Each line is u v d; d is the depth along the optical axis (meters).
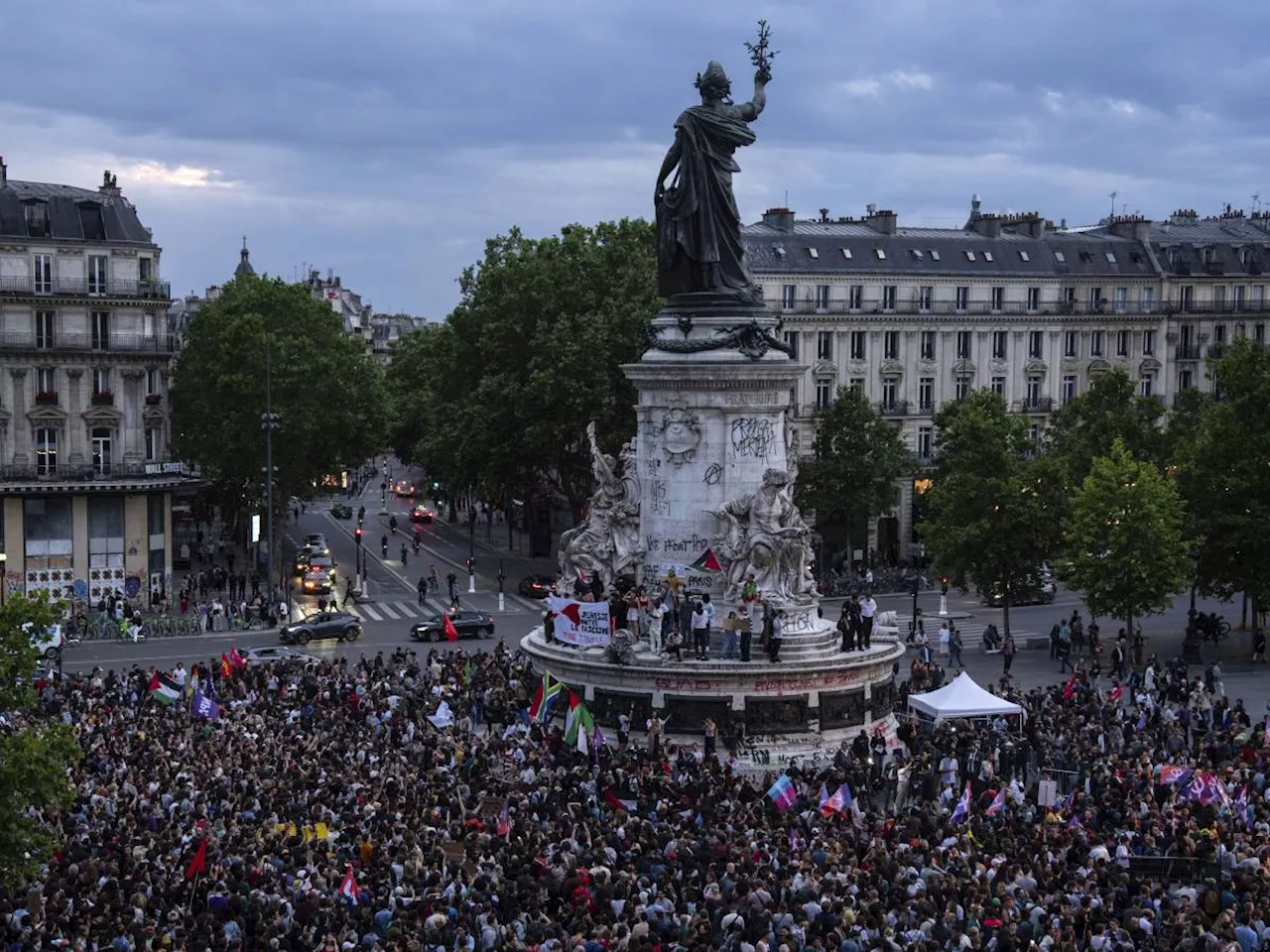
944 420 121.06
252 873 34.50
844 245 132.50
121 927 30.55
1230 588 88.69
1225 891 35.38
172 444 117.62
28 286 103.69
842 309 130.62
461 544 141.88
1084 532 80.25
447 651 86.25
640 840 39.12
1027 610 102.62
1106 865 36.62
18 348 103.06
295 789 44.00
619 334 108.94
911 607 103.19
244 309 118.06
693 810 43.69
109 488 104.75
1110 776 47.03
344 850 37.81
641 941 28.83
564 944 29.52
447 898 32.94
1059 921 31.91
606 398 107.81
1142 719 62.31
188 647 89.31
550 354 109.31
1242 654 86.25
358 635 92.19
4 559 102.94
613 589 64.12
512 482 118.00
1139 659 80.44
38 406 104.19
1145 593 78.25
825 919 30.94
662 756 52.69
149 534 107.31
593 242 120.31
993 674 79.62
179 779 44.12
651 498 65.06
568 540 68.75
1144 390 144.88
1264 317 148.62
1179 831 40.59
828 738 60.09
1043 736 54.00
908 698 59.75
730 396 63.47
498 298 116.19
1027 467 89.62
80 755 39.41
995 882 34.62
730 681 59.47
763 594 62.38
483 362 120.19
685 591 63.50
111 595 99.56
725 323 63.97
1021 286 138.25
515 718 61.34
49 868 38.16
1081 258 142.38
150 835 38.69
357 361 124.19
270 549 98.94
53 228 104.75
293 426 113.12
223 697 62.03
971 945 30.84
